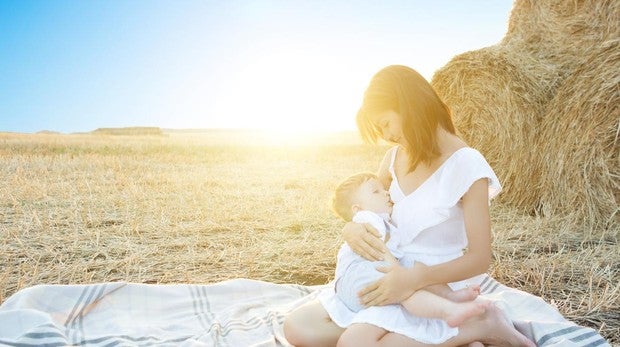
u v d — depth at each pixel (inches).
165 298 130.0
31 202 263.6
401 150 108.8
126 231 203.5
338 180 364.2
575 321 121.6
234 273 158.7
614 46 211.9
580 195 213.3
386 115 94.0
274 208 256.5
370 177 109.4
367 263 96.2
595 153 209.3
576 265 161.0
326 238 197.2
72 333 108.0
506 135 251.8
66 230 204.1
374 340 89.3
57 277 150.3
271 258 173.8
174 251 180.1
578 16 265.4
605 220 206.7
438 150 94.3
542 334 100.6
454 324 86.9
